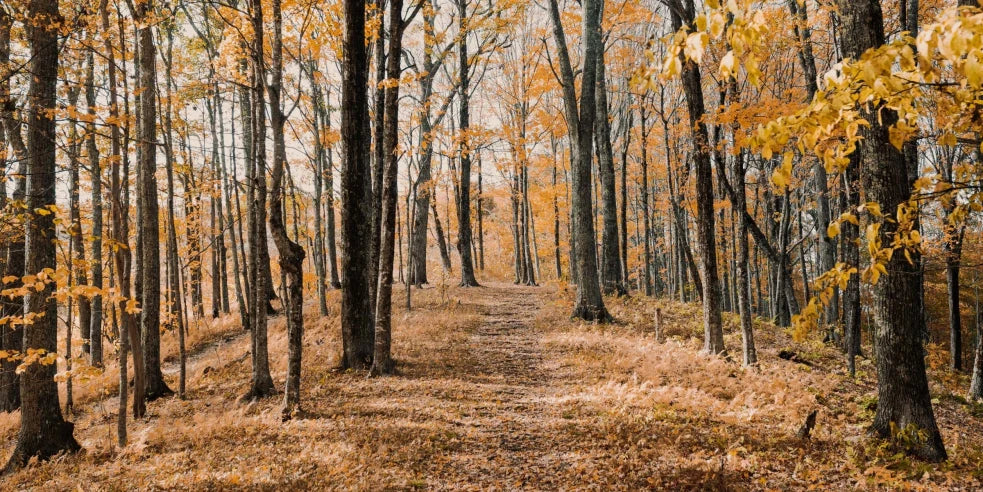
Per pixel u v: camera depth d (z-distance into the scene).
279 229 9.34
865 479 6.21
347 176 12.66
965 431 9.04
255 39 9.24
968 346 32.50
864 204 3.31
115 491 6.46
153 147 12.60
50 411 8.73
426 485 6.46
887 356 7.14
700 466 6.71
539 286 30.84
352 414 9.19
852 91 2.71
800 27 11.86
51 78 8.83
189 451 7.97
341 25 12.44
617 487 6.26
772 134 2.81
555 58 26.39
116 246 7.56
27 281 6.54
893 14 12.09
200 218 23.83
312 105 17.33
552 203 33.91
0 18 8.97
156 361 12.84
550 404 9.80
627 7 19.81
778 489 6.08
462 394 10.34
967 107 3.09
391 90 11.84
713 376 10.87
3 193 13.72
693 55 2.61
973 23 1.92
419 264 28.34
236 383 13.12
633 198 32.88
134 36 11.49
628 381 10.73
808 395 9.72
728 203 17.69
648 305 20.45
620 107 26.61
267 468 6.91
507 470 6.90
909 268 6.95
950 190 3.29
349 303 12.80
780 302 19.84
